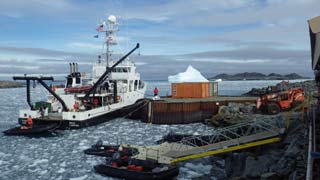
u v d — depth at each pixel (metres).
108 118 36.84
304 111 21.30
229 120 31.75
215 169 19.30
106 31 41.34
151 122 37.12
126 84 40.56
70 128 32.03
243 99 39.53
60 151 24.86
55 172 19.95
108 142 27.52
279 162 14.61
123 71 40.66
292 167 13.55
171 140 26.23
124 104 39.69
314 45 12.74
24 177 19.19
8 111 53.53
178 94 43.91
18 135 30.56
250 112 33.69
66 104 34.84
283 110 31.06
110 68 35.69
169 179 17.70
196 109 37.59
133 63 42.19
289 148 15.55
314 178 10.36
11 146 26.61
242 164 17.77
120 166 19.08
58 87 38.28
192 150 19.70
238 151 19.88
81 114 31.98
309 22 10.52
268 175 13.41
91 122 33.38
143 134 31.11
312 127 15.80
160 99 40.25
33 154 24.14
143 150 21.14
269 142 18.08
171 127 34.94
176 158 19.00
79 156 23.33
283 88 39.91
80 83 38.62
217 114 35.81
